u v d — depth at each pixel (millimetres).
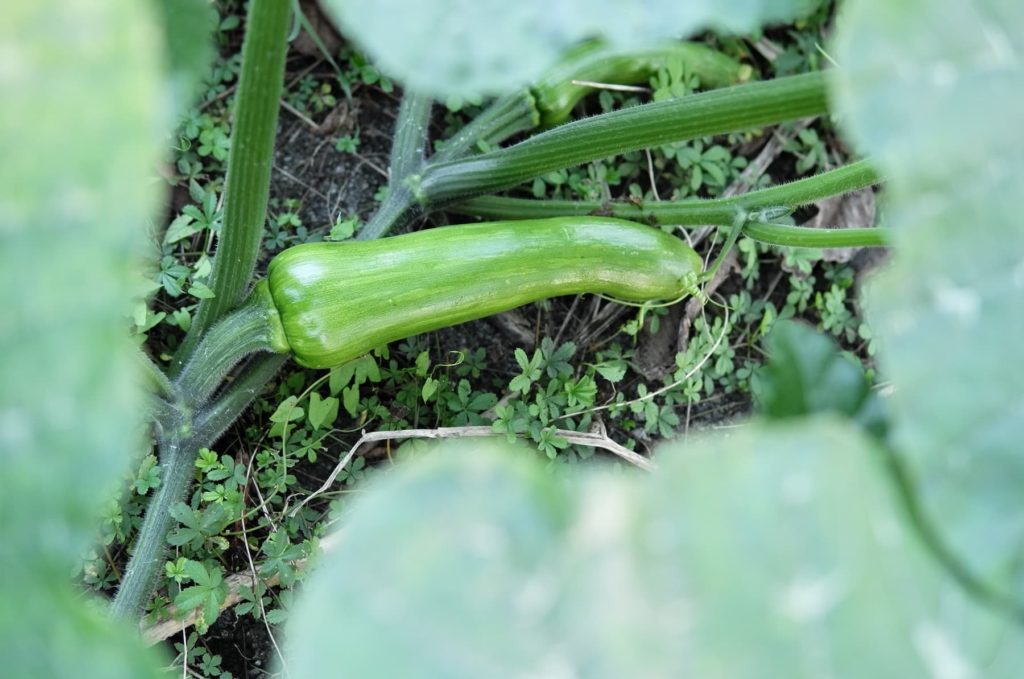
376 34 747
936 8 720
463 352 1077
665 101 958
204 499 1008
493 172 1027
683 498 641
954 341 688
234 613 1038
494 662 624
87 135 652
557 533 639
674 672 621
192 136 1063
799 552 636
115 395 646
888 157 708
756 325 1150
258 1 838
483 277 998
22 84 655
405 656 626
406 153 1048
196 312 1015
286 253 978
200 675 1017
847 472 642
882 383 1106
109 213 646
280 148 1116
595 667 621
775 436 648
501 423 1056
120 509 999
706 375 1118
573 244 1018
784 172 1178
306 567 1013
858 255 1167
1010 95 719
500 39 749
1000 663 655
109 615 964
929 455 667
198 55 769
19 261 648
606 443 1077
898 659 636
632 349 1121
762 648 628
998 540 666
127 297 681
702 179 1146
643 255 1030
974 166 711
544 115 1088
